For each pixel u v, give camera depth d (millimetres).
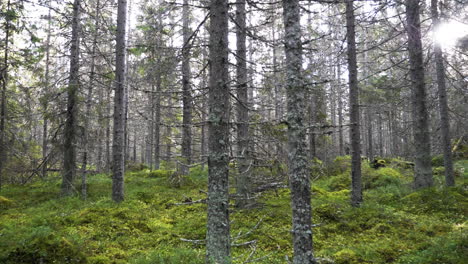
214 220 5910
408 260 6621
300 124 5551
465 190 11000
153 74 9398
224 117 6121
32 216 10602
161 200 13000
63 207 12102
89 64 15125
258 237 8508
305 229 5324
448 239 7137
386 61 22422
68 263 6488
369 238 8398
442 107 12695
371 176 16281
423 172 12117
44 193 14438
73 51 14539
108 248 7707
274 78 7965
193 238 8484
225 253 5801
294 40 5680
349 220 9938
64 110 14766
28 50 15289
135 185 16266
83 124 15242
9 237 7176
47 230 7793
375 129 43219
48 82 14812
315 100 13727
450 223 8734
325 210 10633
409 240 7930
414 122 12562
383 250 7352
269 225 9398
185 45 7840
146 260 6883
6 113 16531
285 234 8695
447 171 12312
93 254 7207
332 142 28875
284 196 12992
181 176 16484
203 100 7535
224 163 6051
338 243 8125
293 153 5512
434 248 6770
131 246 8055
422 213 10031
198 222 9750
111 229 9109
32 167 17219
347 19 12023
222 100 6125
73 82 14492
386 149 43062
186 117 14609
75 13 14445
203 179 18047
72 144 14070
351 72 11969
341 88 27797
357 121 11789
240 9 10766
